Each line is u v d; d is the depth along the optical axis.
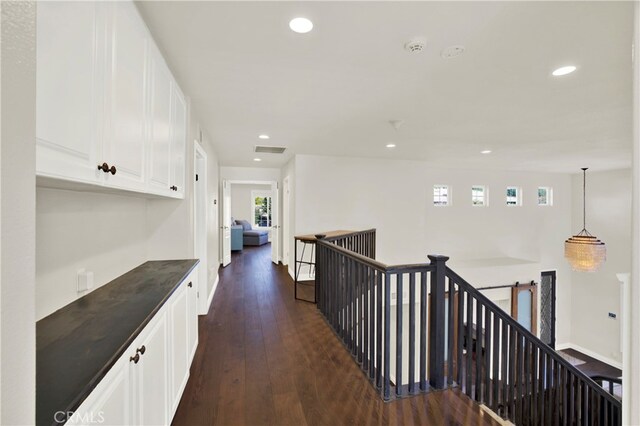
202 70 2.30
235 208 12.05
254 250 9.88
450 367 2.37
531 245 8.28
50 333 1.21
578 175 8.49
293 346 2.93
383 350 2.22
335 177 5.96
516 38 1.86
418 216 6.45
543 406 2.71
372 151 5.45
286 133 4.18
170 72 2.25
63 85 0.94
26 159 0.55
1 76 0.50
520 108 3.13
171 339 1.81
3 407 0.50
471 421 1.92
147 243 2.79
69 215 1.57
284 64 2.21
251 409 2.01
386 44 1.94
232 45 1.95
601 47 1.97
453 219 7.62
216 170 5.41
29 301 0.56
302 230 5.78
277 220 7.57
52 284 1.43
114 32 1.30
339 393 2.19
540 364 2.74
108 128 1.24
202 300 3.80
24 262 0.55
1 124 0.50
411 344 2.25
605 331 7.82
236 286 5.19
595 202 8.09
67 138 0.96
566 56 2.09
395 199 6.30
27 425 0.55
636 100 0.58
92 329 1.25
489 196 7.93
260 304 4.20
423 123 3.68
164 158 2.09
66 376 0.91
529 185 8.28
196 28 1.76
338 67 2.25
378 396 2.17
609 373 7.36
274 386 2.27
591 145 4.84
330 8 1.59
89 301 1.61
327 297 3.61
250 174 7.57
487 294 7.25
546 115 3.36
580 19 1.68
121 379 1.10
